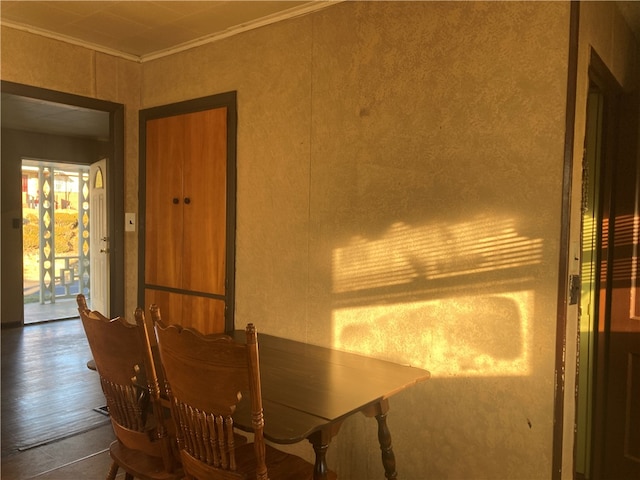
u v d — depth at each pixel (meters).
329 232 2.55
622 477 2.56
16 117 5.60
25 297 7.75
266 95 2.80
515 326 1.99
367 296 2.42
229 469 1.61
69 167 7.49
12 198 6.13
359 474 2.44
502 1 1.99
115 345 1.89
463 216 2.11
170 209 3.33
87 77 3.25
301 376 2.09
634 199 2.50
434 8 2.17
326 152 2.55
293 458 1.95
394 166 2.31
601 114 2.54
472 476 2.11
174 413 1.75
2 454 2.84
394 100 2.30
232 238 2.99
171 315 3.34
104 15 2.78
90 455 2.85
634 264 2.50
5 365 4.53
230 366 1.53
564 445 1.95
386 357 2.36
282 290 2.77
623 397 2.54
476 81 2.06
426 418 2.23
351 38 2.44
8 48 2.88
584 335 2.62
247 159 2.91
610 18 2.29
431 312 2.21
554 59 1.88
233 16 2.76
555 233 1.89
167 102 3.35
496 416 2.04
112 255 3.53
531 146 1.94
